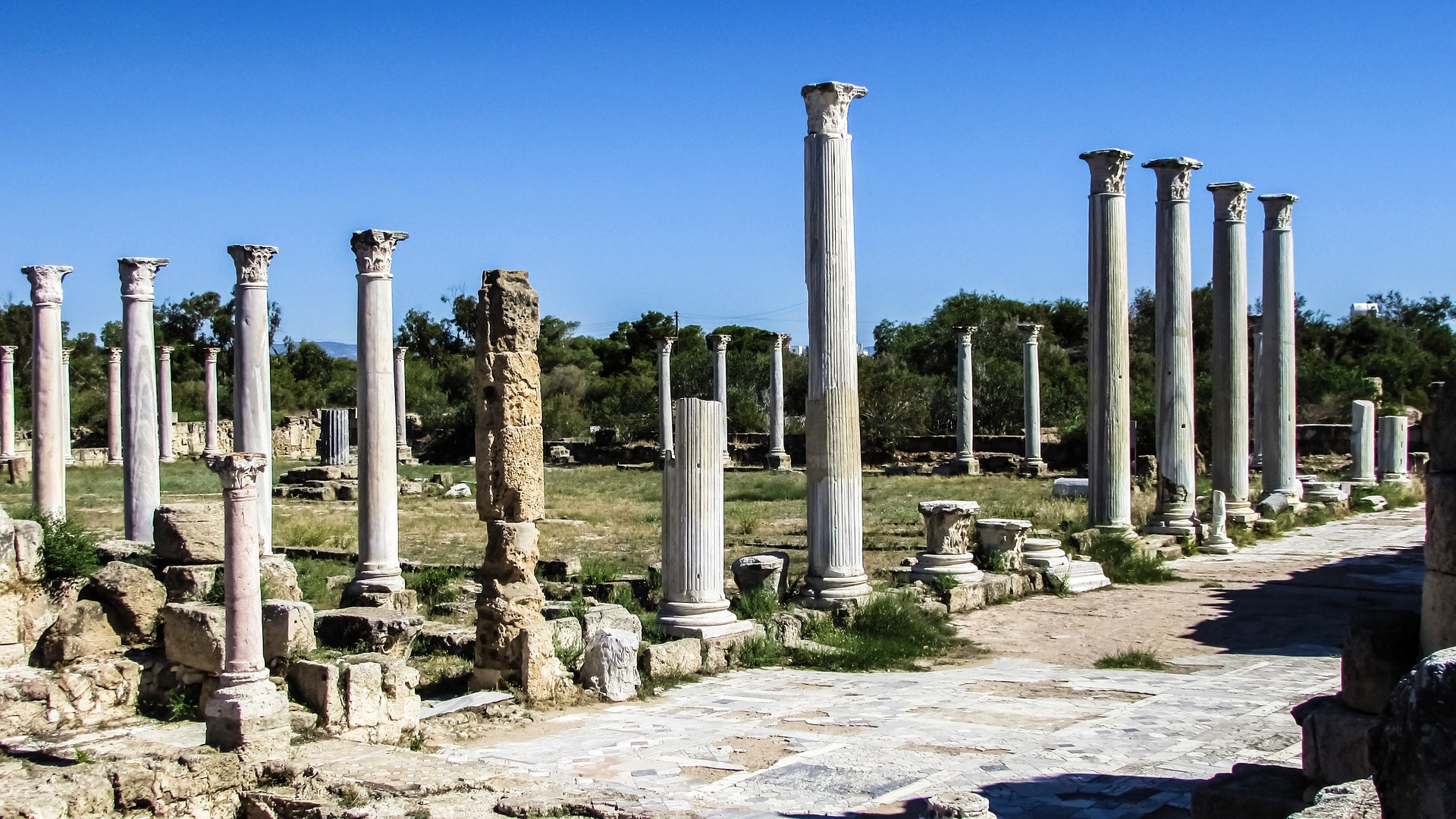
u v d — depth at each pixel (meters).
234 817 9.45
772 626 15.84
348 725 10.77
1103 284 24.64
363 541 17.91
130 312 19.80
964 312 87.00
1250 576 22.58
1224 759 10.07
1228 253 28.91
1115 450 24.61
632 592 18.41
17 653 11.98
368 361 17.88
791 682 13.91
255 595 10.44
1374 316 71.88
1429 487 6.66
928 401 65.56
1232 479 28.89
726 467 57.84
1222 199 29.02
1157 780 9.39
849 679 14.11
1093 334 24.86
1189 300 26.09
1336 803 5.45
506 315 13.00
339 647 14.34
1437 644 6.52
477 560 24.72
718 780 9.54
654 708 12.42
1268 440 32.44
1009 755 10.25
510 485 12.98
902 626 16.38
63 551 12.56
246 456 10.34
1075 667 14.80
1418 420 51.81
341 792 9.10
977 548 21.19
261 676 10.38
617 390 84.12
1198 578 22.36
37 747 10.63
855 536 17.34
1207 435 46.12
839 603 17.02
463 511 36.88
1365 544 27.23
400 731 11.09
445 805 8.66
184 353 87.88
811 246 17.50
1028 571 20.69
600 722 11.74
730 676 14.32
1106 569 22.12
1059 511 31.09
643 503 39.06
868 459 59.59
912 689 13.45
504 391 12.95
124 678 11.84
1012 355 80.31
